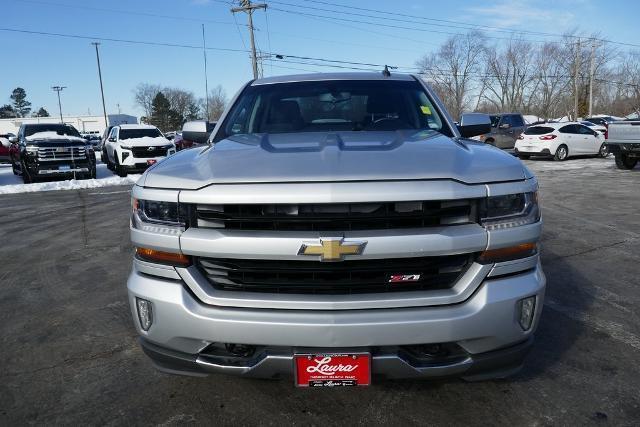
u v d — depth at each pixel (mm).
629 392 2652
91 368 3059
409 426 2389
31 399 2721
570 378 2809
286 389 2734
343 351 2033
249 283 2125
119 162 16172
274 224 2049
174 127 89750
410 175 2043
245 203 2021
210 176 2145
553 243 5902
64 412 2590
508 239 2117
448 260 2117
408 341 2021
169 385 2824
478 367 2135
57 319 3863
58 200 10906
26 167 14266
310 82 3676
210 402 2635
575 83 53312
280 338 2031
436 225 2070
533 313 2203
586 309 3838
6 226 7926
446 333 2029
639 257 5250
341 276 2086
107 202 10383
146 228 2236
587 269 4863
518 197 2174
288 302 2066
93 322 3789
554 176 13312
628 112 57094
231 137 3029
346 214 2016
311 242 1991
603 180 12133
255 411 2539
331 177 2016
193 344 2156
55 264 5480
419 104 3416
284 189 2000
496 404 2559
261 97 3568
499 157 2357
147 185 2287
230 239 2049
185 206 2152
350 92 3516
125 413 2562
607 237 6156
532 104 60094
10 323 3799
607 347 3191
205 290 2137
